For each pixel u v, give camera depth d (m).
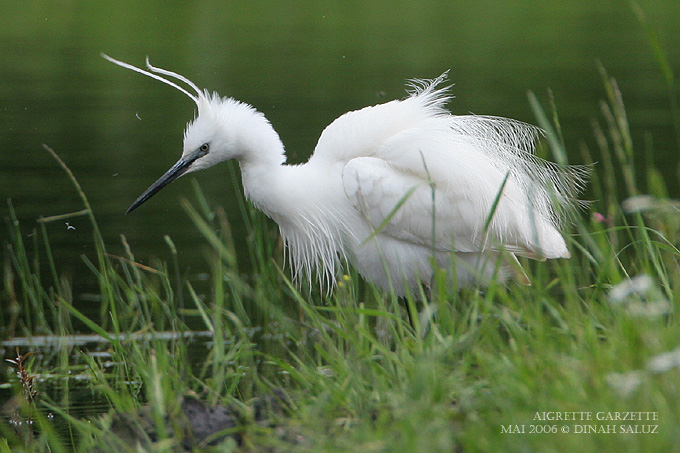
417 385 5.85
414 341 7.28
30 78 27.05
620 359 5.95
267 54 29.22
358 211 10.20
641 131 20.80
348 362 7.33
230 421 7.07
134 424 7.00
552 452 5.01
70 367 9.82
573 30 32.81
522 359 6.25
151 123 22.80
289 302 12.41
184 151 10.36
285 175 10.37
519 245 10.12
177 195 18.41
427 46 30.45
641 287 6.05
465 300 9.54
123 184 18.36
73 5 35.56
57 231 15.86
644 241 8.01
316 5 37.41
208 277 13.66
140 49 29.25
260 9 36.19
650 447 4.87
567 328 7.01
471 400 6.14
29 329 12.19
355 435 5.75
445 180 9.80
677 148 19.53
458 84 25.20
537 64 27.69
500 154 10.41
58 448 7.03
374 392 6.77
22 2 35.69
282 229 10.87
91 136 21.67
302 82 25.59
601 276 7.74
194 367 10.30
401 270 9.32
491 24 34.12
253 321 12.18
